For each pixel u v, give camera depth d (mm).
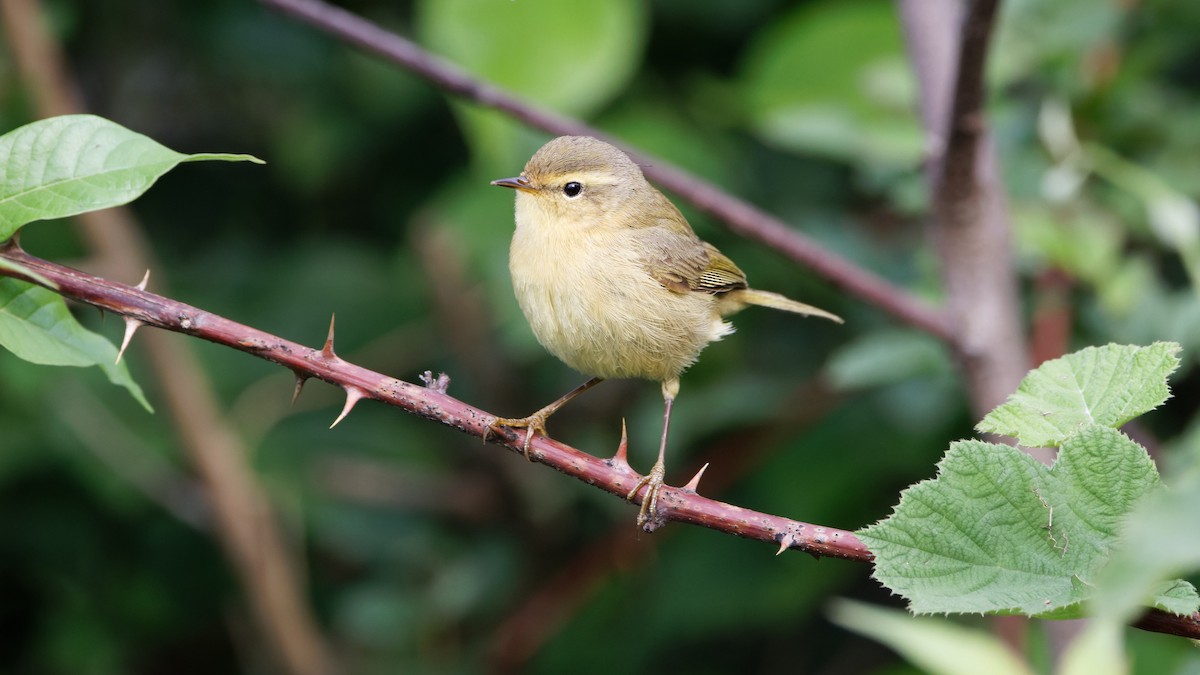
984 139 8570
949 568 4211
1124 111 10094
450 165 12672
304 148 12258
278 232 12883
